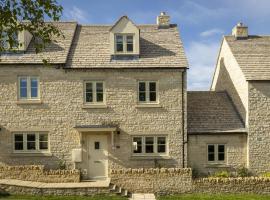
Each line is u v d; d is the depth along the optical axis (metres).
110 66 23.92
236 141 24.73
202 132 24.50
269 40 28.75
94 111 24.02
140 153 24.12
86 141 23.98
